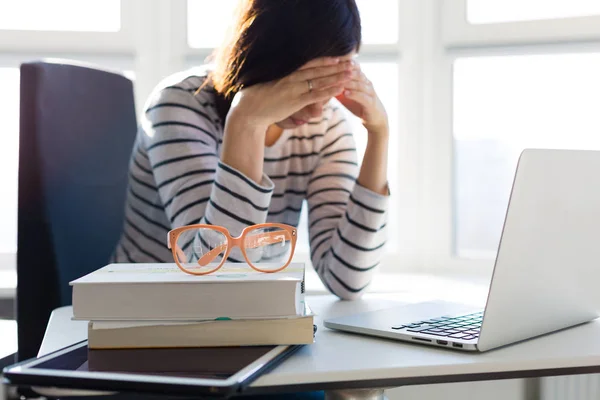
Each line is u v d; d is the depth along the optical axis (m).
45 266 1.26
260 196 1.16
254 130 1.18
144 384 0.62
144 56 2.15
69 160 1.37
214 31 2.16
